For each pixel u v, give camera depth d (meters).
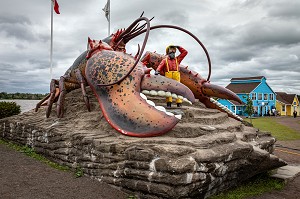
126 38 8.69
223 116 8.12
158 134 5.72
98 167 5.77
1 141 10.19
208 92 9.02
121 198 5.00
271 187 6.59
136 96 6.25
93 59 7.25
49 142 7.44
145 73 6.68
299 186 6.78
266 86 43.06
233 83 44.62
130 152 5.12
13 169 6.35
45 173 6.19
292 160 9.83
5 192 5.02
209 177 5.13
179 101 7.63
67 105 8.59
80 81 7.95
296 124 26.77
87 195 5.07
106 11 15.38
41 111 9.80
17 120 9.72
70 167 6.57
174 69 7.62
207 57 7.88
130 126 5.96
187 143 5.31
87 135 6.29
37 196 4.94
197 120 7.06
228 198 5.56
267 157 6.25
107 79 6.69
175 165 4.55
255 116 41.50
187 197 4.84
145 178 4.87
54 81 8.80
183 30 7.22
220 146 5.64
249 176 6.64
